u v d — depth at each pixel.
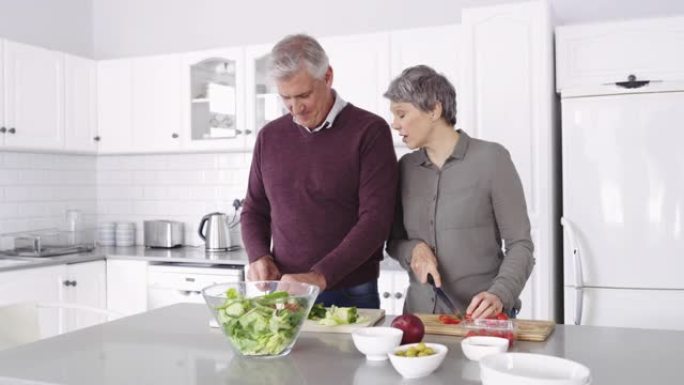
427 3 3.79
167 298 3.67
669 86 2.93
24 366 1.36
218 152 4.14
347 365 1.33
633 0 3.44
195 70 3.96
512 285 1.69
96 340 1.57
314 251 2.05
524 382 1.05
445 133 1.88
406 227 1.97
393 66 3.49
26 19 4.12
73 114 3.99
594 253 3.04
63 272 3.55
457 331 1.55
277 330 1.36
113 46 4.58
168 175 4.36
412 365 1.22
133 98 4.09
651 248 2.97
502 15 3.20
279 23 4.14
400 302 3.27
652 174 2.96
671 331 1.58
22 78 3.64
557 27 3.22
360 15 3.95
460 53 3.35
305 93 1.89
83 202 4.43
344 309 1.65
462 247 1.85
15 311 2.01
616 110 3.01
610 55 3.14
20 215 3.97
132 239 4.34
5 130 3.54
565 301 3.09
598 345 1.45
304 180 2.05
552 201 3.18
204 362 1.37
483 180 1.83
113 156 4.50
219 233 3.94
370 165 1.98
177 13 4.40
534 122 3.15
